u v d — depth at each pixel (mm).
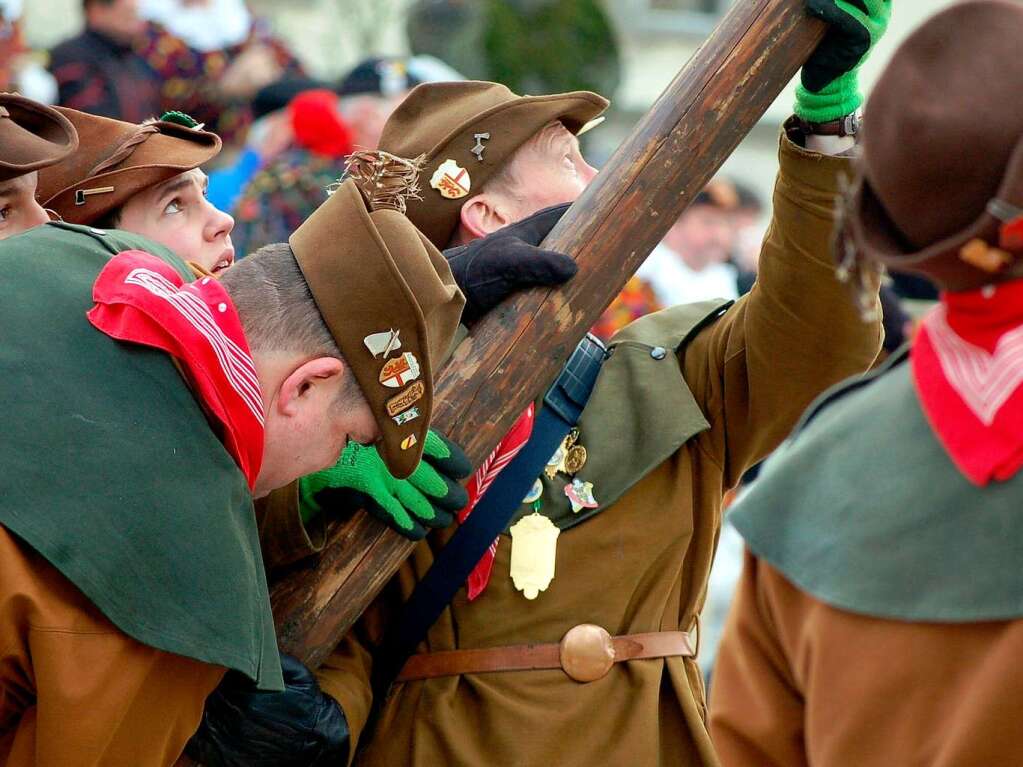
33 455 6102
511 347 7371
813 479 5758
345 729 7305
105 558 6078
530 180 8344
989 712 5121
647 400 7863
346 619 7363
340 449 6918
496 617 7652
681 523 7836
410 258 6809
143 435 6242
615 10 29859
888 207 5273
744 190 19672
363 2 24781
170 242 8344
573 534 7750
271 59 18344
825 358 7570
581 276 7430
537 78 21047
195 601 6227
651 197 7473
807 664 5770
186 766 7184
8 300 6352
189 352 6320
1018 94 4996
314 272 6727
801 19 7367
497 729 7465
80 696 6082
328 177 14359
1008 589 5102
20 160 7238
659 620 7785
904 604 5320
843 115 7445
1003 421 5184
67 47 17094
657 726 7578
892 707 5395
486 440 7391
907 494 5406
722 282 19203
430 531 7781
